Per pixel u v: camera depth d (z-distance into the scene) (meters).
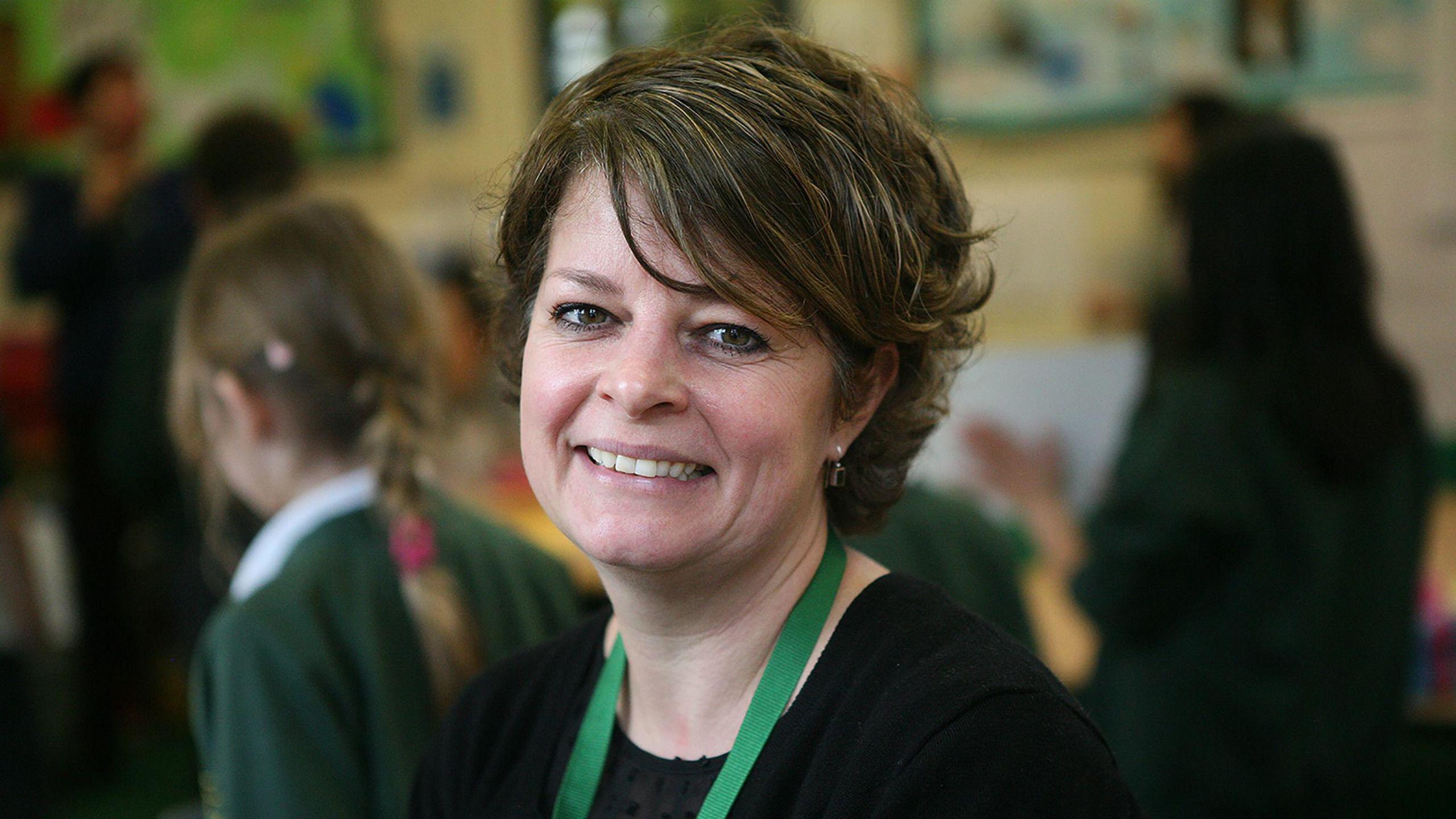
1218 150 2.02
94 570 3.94
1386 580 1.96
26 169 4.86
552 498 0.88
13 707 3.16
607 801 0.93
